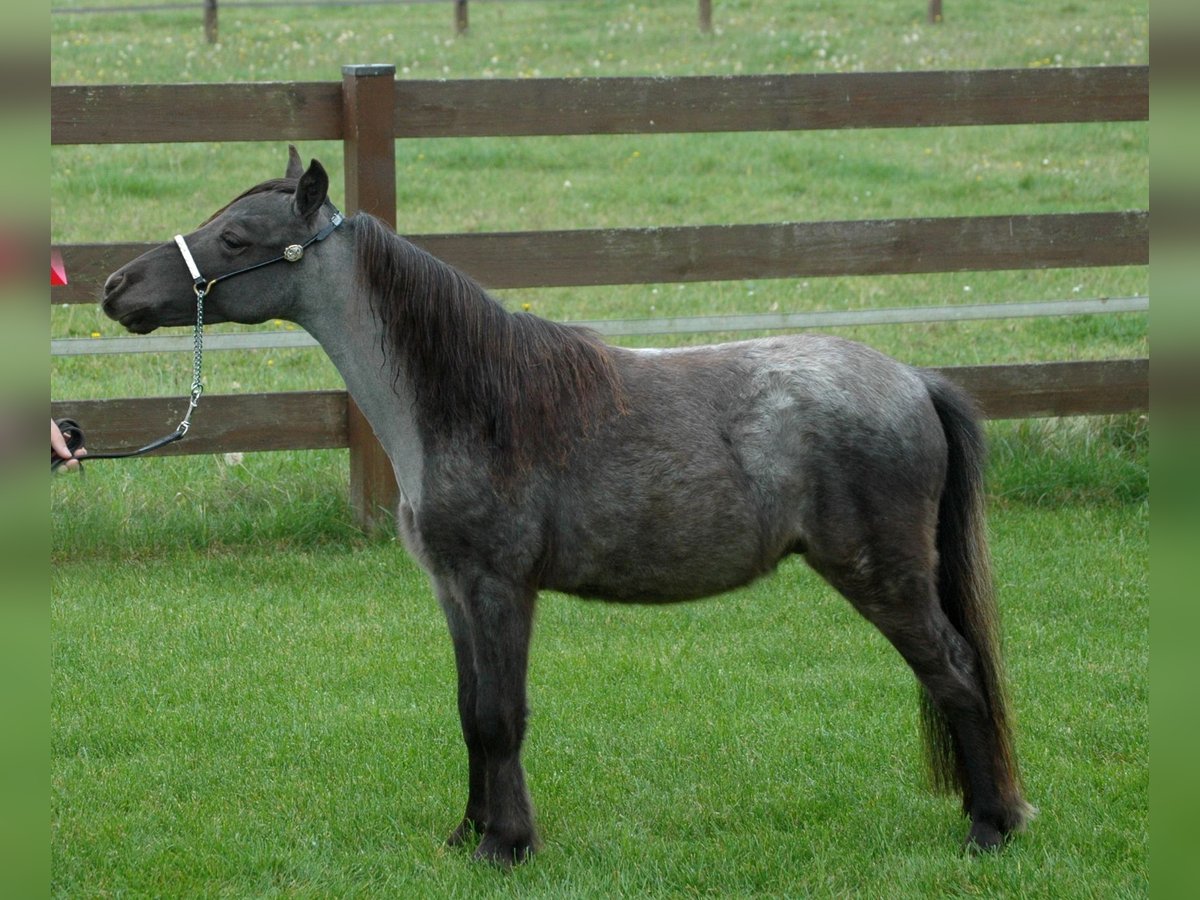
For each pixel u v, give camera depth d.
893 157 17.03
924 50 20.08
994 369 8.84
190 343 8.20
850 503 4.71
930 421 4.84
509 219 14.31
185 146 16.56
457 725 6.20
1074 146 17.44
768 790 5.58
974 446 4.95
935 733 5.07
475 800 5.09
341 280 4.77
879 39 21.12
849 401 4.72
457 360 4.67
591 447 4.71
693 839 5.18
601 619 7.46
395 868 4.93
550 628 7.33
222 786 5.62
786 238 8.54
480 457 4.67
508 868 4.82
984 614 4.94
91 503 8.31
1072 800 5.33
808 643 7.09
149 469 8.84
